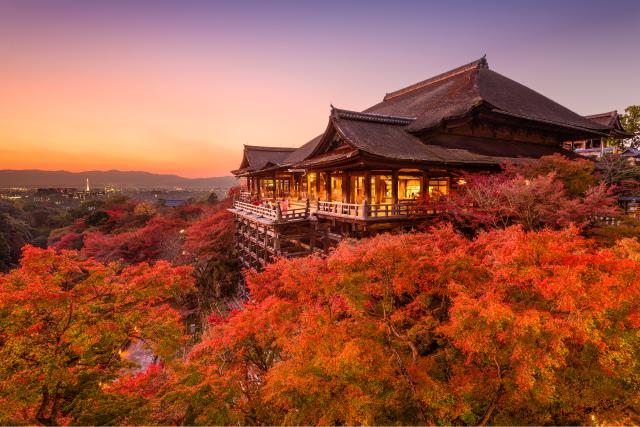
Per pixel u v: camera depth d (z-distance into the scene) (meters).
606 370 5.36
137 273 7.85
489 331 4.87
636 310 4.82
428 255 6.97
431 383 5.87
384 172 16.97
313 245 19.81
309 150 30.48
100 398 5.90
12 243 45.91
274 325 7.21
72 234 35.59
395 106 29.62
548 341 4.69
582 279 4.98
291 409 5.94
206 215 38.00
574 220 11.93
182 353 13.20
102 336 6.06
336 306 6.78
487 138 21.88
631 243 6.10
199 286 26.20
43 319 5.94
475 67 28.19
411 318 7.21
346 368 5.29
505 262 5.68
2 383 5.11
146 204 51.59
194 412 5.89
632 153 30.78
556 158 15.15
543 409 5.78
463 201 14.10
